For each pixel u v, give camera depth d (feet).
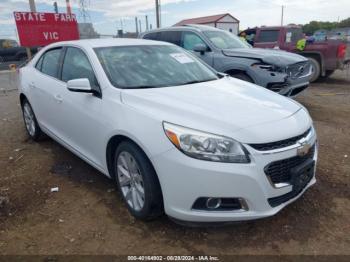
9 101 29.50
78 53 13.48
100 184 12.98
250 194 8.71
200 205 8.96
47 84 14.87
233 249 9.29
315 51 35.09
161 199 9.71
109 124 10.66
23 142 17.84
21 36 37.47
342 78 40.14
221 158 8.56
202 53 24.77
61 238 9.82
